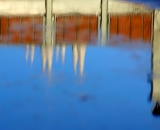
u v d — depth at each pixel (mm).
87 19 20344
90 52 13656
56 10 21172
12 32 16953
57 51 13828
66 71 11594
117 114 8430
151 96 9539
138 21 19516
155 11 19797
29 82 10406
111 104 8984
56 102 8984
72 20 20297
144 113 8547
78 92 9719
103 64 12289
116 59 12781
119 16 20141
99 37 16594
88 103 9023
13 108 8562
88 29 18781
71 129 7547
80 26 19125
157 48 14094
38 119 7984
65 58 13008
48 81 10539
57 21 20266
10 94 9461
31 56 13117
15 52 13461
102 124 7867
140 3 21781
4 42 15000
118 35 17391
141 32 18594
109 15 20531
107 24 19859
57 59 12891
